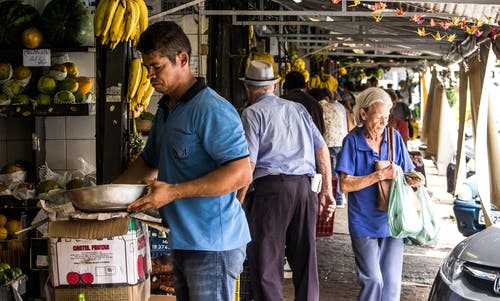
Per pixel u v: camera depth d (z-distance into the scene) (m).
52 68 6.32
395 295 5.87
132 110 5.67
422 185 5.87
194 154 3.91
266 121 5.77
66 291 4.28
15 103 6.21
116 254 4.26
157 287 5.83
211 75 9.20
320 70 19.00
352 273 8.59
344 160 5.85
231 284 4.05
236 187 3.84
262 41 12.73
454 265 5.15
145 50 3.88
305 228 5.86
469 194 9.69
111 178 5.37
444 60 14.51
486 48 9.02
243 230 4.09
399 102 19.59
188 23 8.72
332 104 12.60
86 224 4.04
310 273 5.89
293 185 5.76
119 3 5.27
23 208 6.41
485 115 9.24
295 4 10.19
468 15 8.41
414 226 5.64
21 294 6.02
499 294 4.86
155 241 5.74
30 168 6.91
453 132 17.09
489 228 5.55
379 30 13.27
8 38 6.26
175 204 3.94
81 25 6.21
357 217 5.76
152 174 4.44
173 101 4.04
